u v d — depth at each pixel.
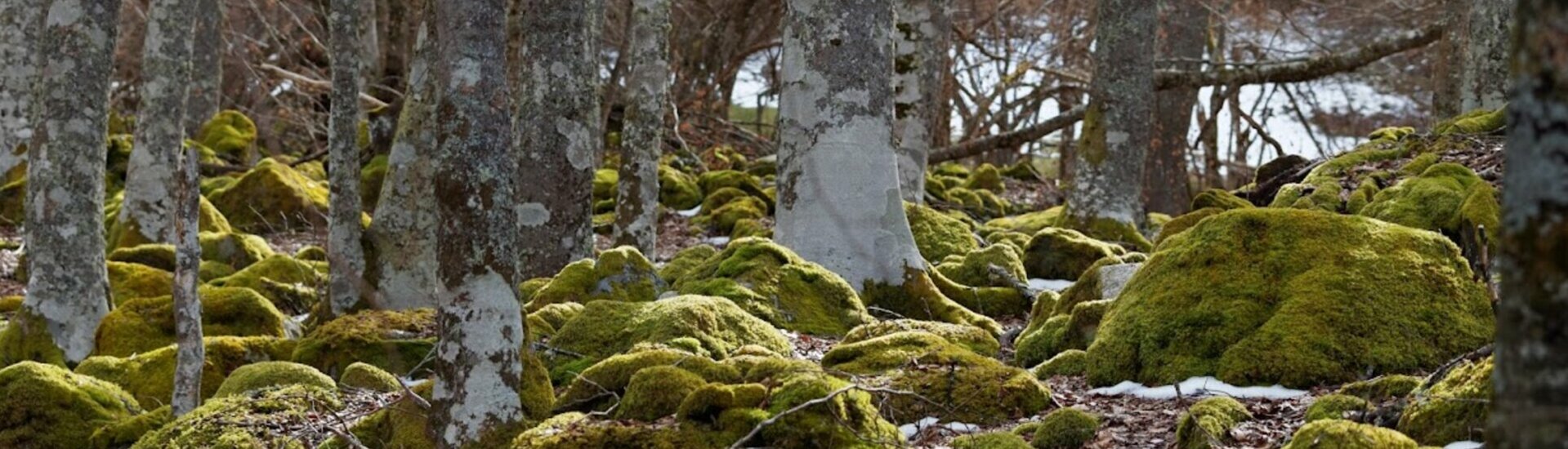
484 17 6.27
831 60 10.62
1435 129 12.73
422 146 11.07
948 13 16.66
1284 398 6.66
